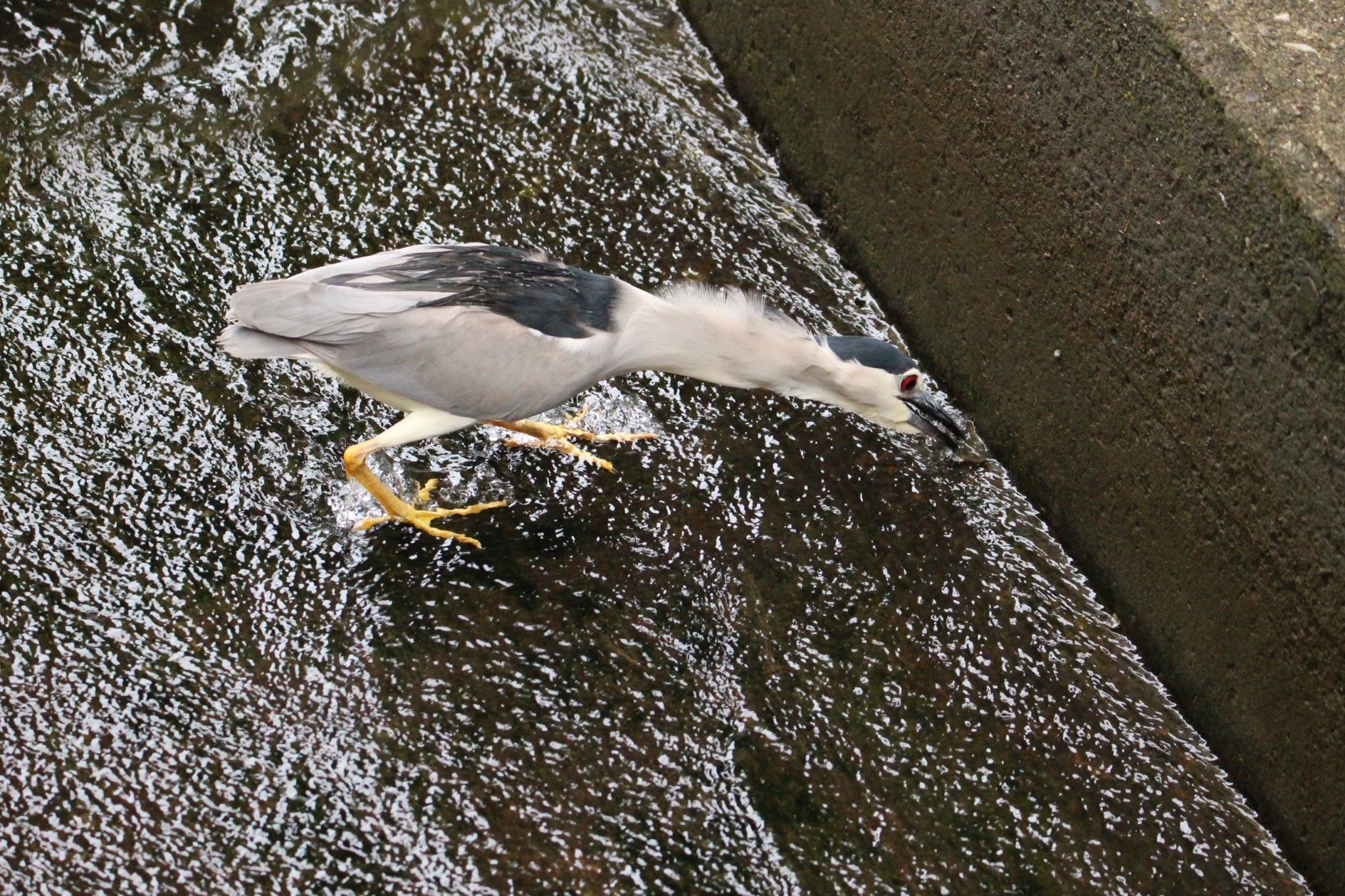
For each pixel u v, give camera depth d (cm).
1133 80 611
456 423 665
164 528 659
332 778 566
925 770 608
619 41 1030
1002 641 675
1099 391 680
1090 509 705
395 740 584
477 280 660
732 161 952
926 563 710
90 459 685
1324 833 572
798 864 560
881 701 636
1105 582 705
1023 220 712
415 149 910
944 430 743
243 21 985
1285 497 561
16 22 952
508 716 600
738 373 705
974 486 761
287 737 579
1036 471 747
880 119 823
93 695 584
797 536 712
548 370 655
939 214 787
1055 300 700
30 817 536
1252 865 592
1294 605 568
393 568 661
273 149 892
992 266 748
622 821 565
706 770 591
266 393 735
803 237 907
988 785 607
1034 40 672
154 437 701
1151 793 615
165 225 827
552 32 1023
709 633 654
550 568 673
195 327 765
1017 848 581
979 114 729
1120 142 627
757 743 607
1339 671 549
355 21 999
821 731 617
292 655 613
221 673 600
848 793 593
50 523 652
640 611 658
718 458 749
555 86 979
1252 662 601
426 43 992
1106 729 641
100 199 838
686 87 1002
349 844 542
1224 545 606
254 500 680
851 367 714
